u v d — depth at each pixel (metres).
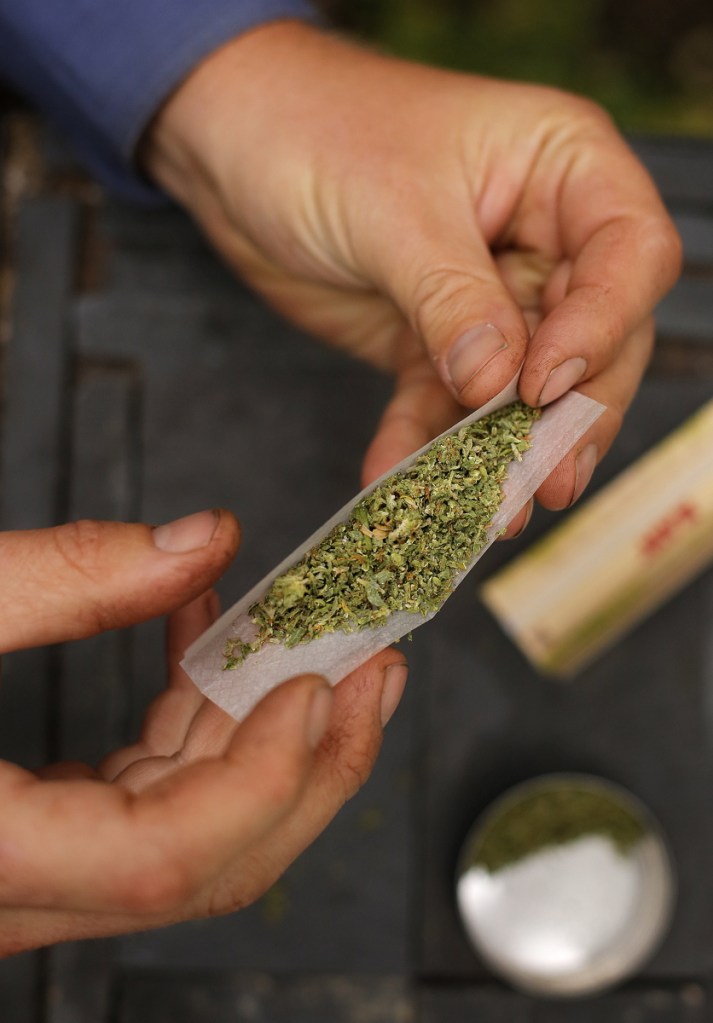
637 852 0.52
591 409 0.41
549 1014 0.52
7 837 0.37
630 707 0.53
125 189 0.52
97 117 0.48
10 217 0.54
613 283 0.42
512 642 0.53
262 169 0.46
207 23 0.46
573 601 0.53
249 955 0.52
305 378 0.54
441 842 0.53
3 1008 0.51
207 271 0.54
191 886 0.37
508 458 0.41
